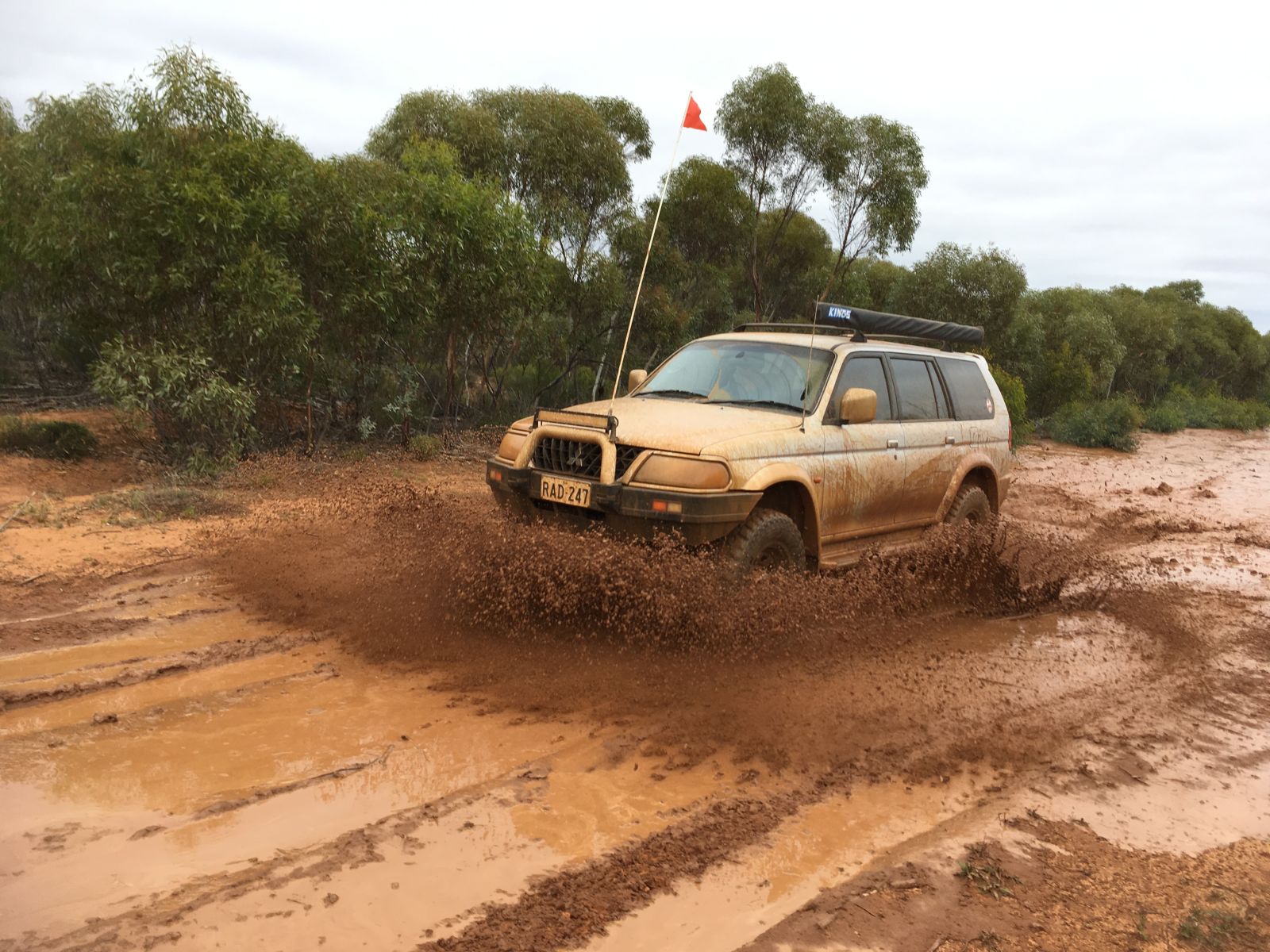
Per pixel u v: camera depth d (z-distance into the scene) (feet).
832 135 63.93
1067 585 26.53
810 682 16.88
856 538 21.20
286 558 21.99
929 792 13.06
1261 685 18.76
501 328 45.50
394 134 53.88
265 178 34.09
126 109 33.30
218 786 11.53
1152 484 52.85
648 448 17.21
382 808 11.28
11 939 8.33
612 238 57.72
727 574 17.03
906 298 82.84
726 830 11.47
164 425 34.78
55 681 14.53
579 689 15.53
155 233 31.42
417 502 20.48
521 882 9.92
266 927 8.79
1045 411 92.58
